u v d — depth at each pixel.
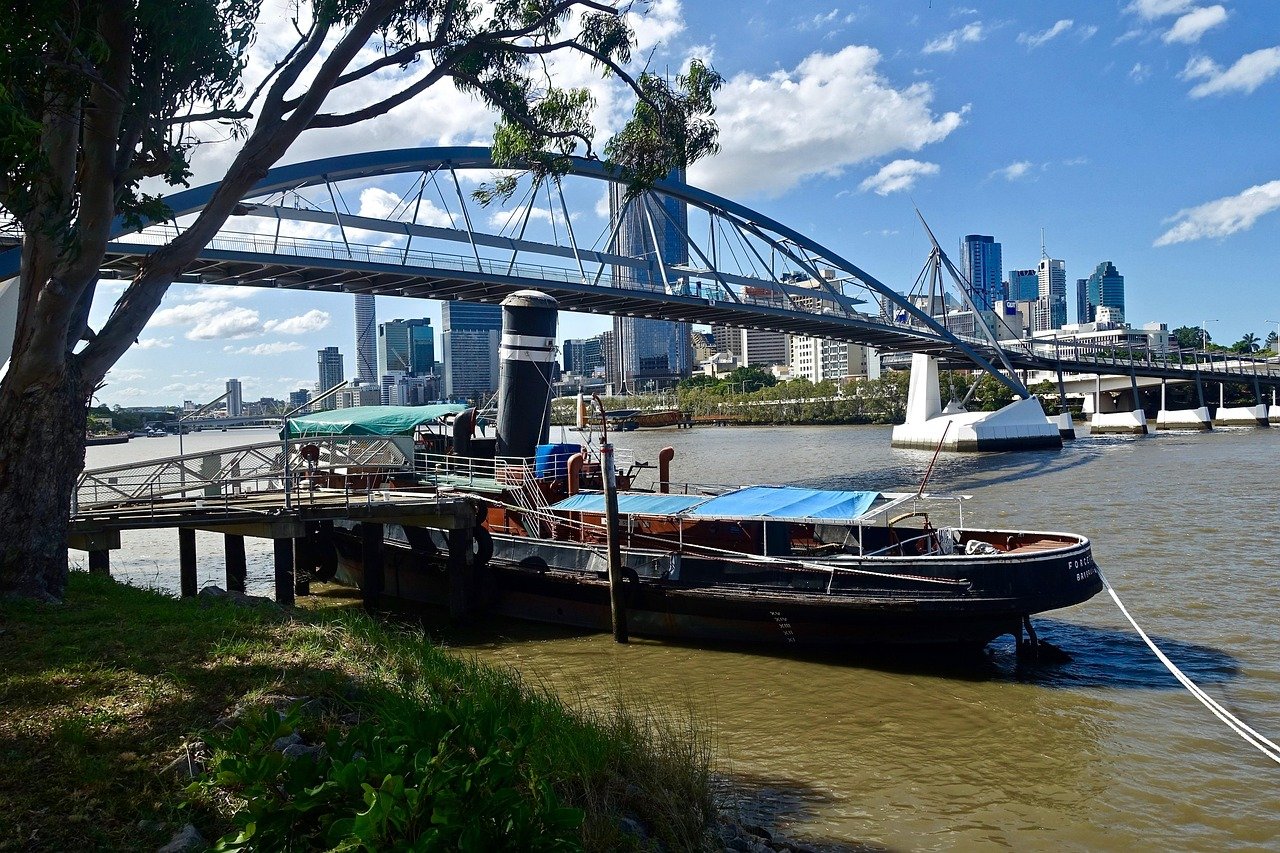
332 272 43.53
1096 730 11.80
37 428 11.19
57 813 5.60
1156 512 31.92
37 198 10.52
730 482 49.50
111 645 8.80
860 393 135.50
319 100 12.44
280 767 4.32
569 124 16.38
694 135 16.36
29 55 9.28
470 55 14.79
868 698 13.34
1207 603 18.05
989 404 117.75
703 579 16.45
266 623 10.15
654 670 14.98
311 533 23.64
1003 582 14.27
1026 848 8.63
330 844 3.86
